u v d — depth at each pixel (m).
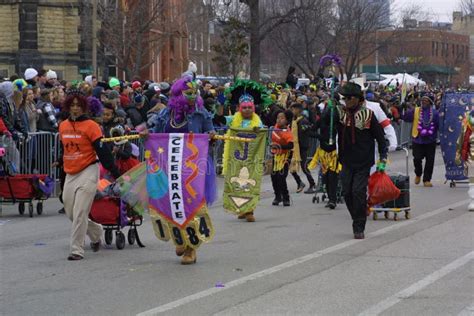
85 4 54.56
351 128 13.44
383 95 36.44
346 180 13.59
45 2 56.22
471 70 108.62
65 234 14.40
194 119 11.62
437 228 14.63
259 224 15.44
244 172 15.74
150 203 11.48
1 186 16.42
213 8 50.25
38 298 9.62
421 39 84.38
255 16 37.19
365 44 62.03
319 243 13.20
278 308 9.02
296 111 20.70
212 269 11.16
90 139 11.88
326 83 31.80
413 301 9.29
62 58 56.72
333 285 10.12
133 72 44.97
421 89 48.09
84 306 9.23
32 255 12.38
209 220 11.48
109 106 14.46
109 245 13.19
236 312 8.87
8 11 56.50
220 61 39.03
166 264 11.59
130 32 44.97
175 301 9.38
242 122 15.76
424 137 21.92
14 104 18.61
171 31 48.06
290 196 20.08
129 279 10.60
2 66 56.69
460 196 19.83
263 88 16.02
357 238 13.55
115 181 12.32
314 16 50.09
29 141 18.91
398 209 15.63
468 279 10.38
